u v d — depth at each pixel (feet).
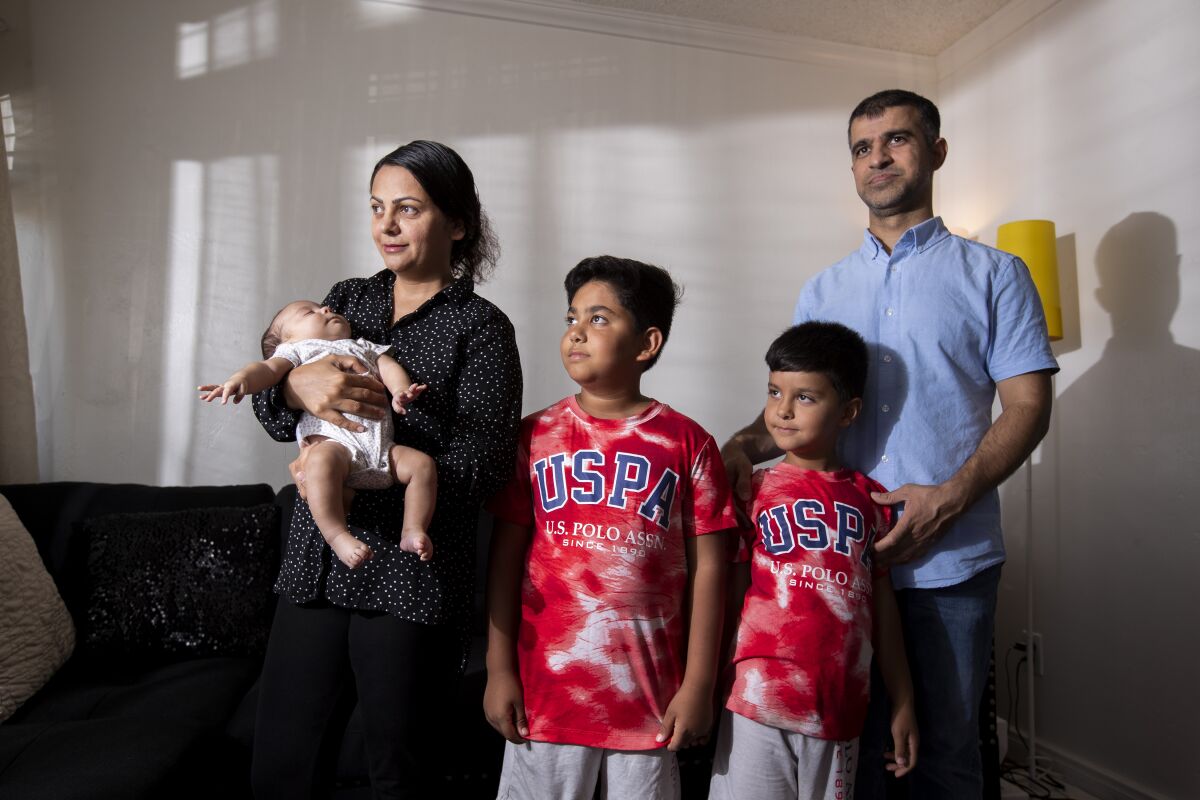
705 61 10.57
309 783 3.86
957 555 4.69
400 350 4.27
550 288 9.91
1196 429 7.13
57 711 5.97
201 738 5.35
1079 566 8.31
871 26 10.48
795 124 10.81
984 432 4.98
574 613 4.01
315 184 9.33
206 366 8.97
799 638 4.25
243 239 9.13
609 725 3.92
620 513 4.06
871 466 5.04
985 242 10.06
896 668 4.58
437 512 3.96
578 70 10.18
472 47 9.87
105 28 8.90
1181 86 7.42
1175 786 7.16
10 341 8.05
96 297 8.75
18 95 8.68
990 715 6.68
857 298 5.30
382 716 3.76
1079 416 8.41
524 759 4.10
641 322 4.39
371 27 9.62
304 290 9.23
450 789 6.29
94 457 8.70
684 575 4.23
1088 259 8.41
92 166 8.80
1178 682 7.17
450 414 4.16
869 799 4.85
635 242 10.21
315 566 3.89
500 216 9.84
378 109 9.57
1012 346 4.92
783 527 4.53
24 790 4.45
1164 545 7.38
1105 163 8.27
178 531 7.23
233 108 9.19
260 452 9.06
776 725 4.17
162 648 6.92
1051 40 9.07
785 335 4.81
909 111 5.14
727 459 5.18
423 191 4.21
